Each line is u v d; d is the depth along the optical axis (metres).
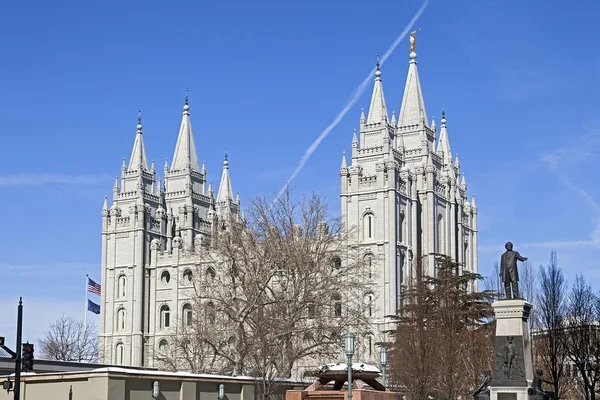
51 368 57.03
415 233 142.25
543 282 80.19
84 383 40.38
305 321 71.88
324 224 73.00
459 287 101.62
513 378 45.75
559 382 78.06
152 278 163.50
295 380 57.16
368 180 139.88
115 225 167.62
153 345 160.38
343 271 73.00
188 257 144.50
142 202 166.25
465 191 167.00
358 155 143.38
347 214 140.38
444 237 150.50
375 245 137.12
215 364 81.25
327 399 38.19
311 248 71.56
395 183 138.62
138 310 161.25
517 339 46.09
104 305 165.38
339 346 66.81
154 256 163.88
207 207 179.25
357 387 41.66
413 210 142.88
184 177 175.62
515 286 47.50
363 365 42.19
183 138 179.12
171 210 173.88
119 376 40.00
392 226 136.50
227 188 189.50
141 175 169.88
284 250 68.44
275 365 61.44
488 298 97.19
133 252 164.25
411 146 152.88
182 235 171.25
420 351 68.25
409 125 153.88
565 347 77.56
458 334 79.44
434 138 157.38
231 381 47.16
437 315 84.12
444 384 68.50
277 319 64.06
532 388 45.16
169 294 161.00
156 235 167.88
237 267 69.94
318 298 68.06
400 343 76.94
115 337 163.00
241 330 65.69
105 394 39.34
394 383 69.31
